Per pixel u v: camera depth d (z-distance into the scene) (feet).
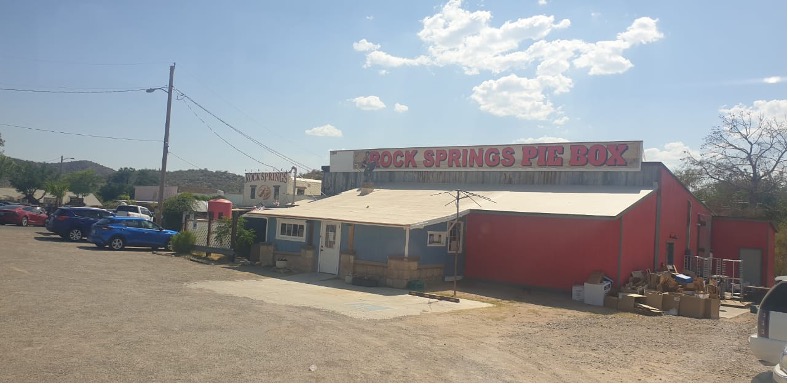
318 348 27.48
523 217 62.13
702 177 142.51
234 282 53.88
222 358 24.30
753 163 132.67
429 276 60.59
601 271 56.34
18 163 250.16
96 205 204.33
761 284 84.02
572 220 58.80
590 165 70.13
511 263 62.54
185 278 54.13
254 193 182.60
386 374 23.65
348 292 51.93
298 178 191.62
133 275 52.54
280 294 47.50
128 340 26.48
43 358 22.61
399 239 58.59
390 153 87.71
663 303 51.80
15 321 28.94
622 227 57.00
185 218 84.38
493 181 77.82
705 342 36.83
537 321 42.50
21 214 119.55
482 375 24.64
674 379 26.18
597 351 31.99
